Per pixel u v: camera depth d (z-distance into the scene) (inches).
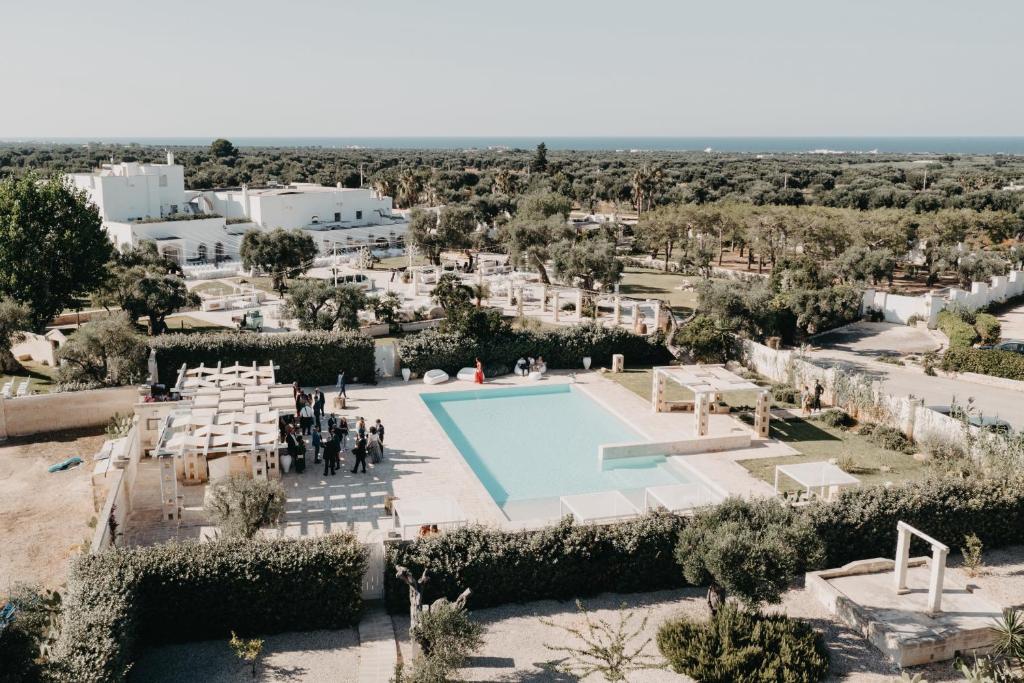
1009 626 570.6
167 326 1847.9
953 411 1095.0
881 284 2513.5
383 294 2276.1
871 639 651.5
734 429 1189.1
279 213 3159.5
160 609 637.9
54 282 1676.9
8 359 1378.0
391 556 688.4
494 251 3248.0
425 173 4517.7
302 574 657.6
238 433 918.4
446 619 587.8
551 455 1137.4
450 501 850.1
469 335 1508.4
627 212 4677.7
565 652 636.1
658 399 1284.4
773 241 2652.6
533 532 730.8
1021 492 818.2
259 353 1371.8
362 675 601.3
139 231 2748.5
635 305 1776.6
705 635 622.8
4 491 914.7
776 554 620.7
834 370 1301.7
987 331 1727.4
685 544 677.3
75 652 523.5
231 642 605.9
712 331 1487.5
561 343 1545.3
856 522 772.6
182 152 7106.3
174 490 849.5
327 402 1310.3
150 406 1029.8
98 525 740.0
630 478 1049.5
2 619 493.0
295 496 931.3
